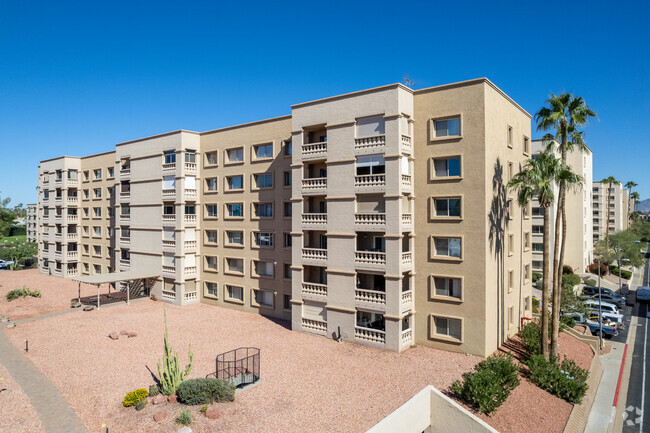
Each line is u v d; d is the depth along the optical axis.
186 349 29.97
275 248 39.25
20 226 151.88
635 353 38.28
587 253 83.75
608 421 24.84
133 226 49.84
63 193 63.38
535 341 30.47
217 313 40.88
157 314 40.19
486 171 28.56
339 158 31.73
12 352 28.97
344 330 31.66
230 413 20.19
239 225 42.22
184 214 44.47
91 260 61.94
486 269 28.47
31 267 81.88
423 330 30.80
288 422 19.58
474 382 22.08
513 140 33.78
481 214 28.55
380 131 30.20
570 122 28.56
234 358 26.80
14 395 22.30
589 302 50.69
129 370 25.80
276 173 39.09
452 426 20.64
